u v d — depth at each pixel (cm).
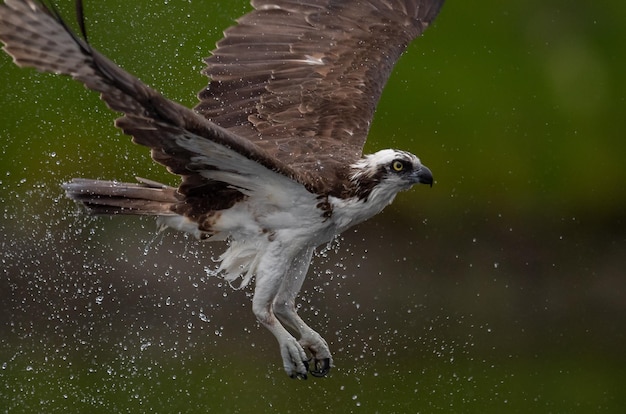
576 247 1770
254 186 994
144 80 1544
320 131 1113
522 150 1817
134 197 1021
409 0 1251
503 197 1778
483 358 1583
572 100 1881
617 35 1956
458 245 1719
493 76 1870
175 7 1605
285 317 1079
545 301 1705
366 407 1444
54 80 1650
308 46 1177
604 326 1689
